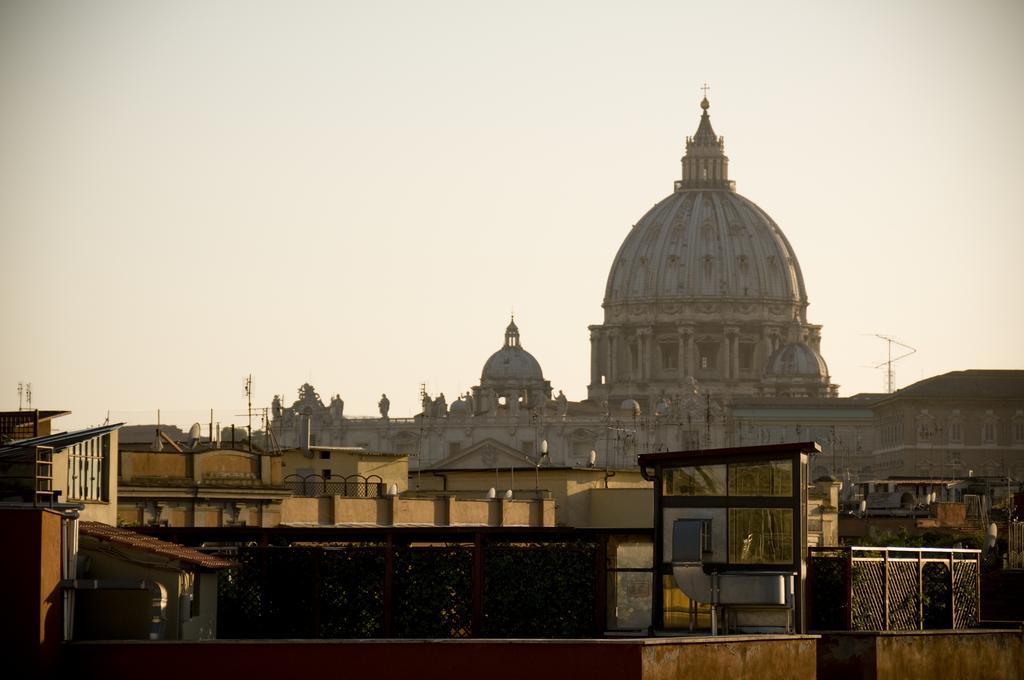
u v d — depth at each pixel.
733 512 116.69
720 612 115.75
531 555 118.12
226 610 115.00
